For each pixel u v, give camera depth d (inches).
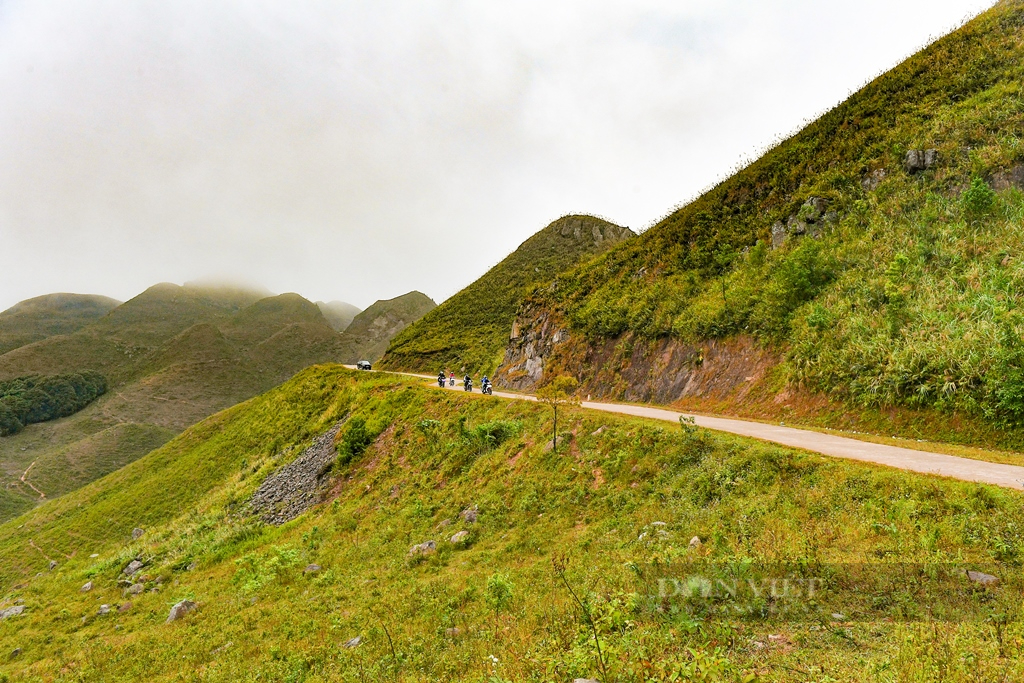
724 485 538.6
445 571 607.5
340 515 1033.5
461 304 3454.7
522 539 628.4
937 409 644.7
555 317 1781.5
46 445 5600.4
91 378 7332.7
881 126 1231.5
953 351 659.4
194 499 1761.8
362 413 1679.4
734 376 1016.9
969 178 956.6
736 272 1211.2
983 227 858.8
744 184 1472.7
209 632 637.9
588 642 297.3
